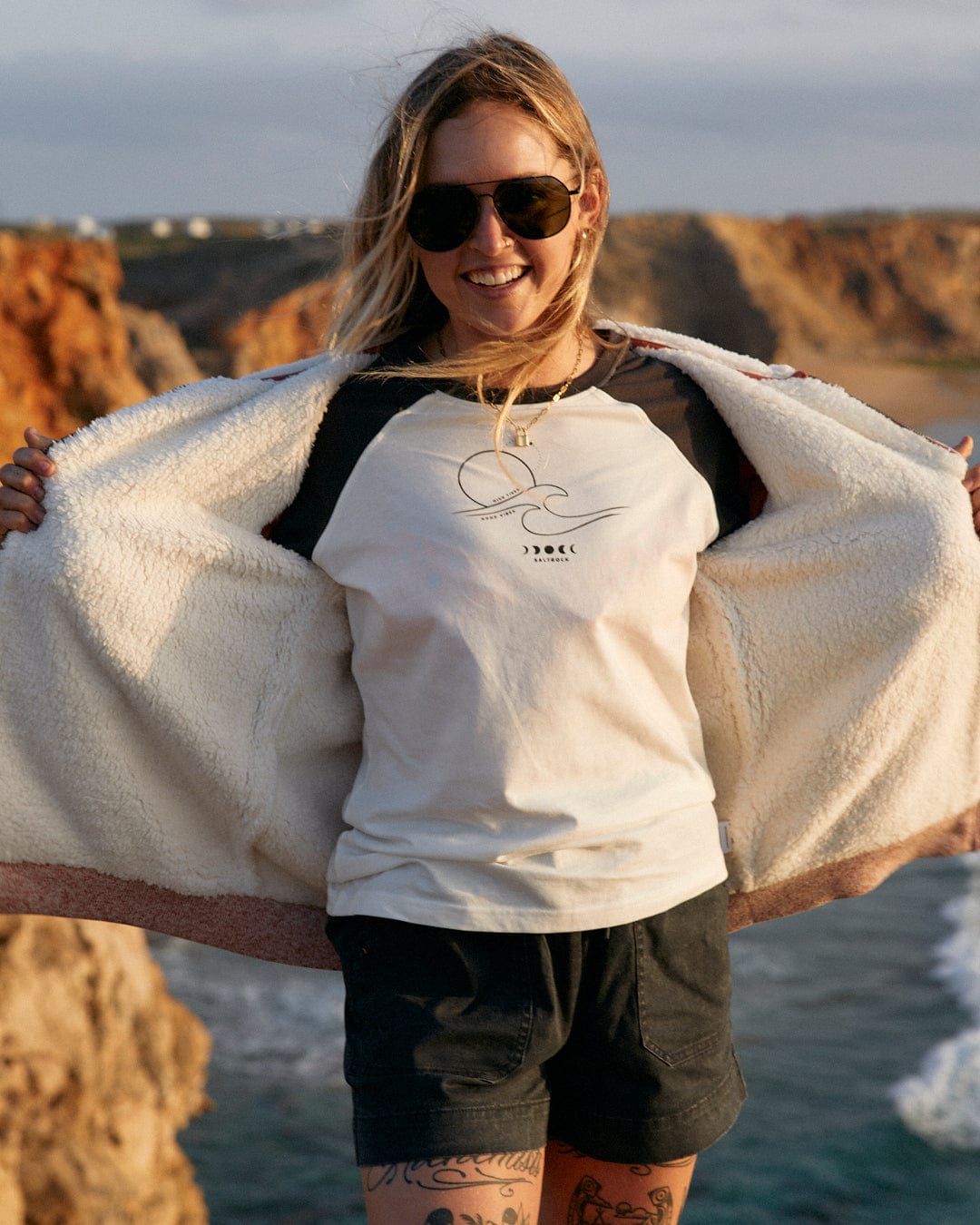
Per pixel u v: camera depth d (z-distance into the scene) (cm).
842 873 248
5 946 672
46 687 225
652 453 215
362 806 212
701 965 208
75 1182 642
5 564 221
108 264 1866
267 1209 952
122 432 226
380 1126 194
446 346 224
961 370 7850
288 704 229
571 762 199
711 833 211
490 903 196
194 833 236
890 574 226
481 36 210
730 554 228
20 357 1748
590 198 217
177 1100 984
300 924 243
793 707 235
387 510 210
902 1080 1179
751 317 7662
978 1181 1023
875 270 8525
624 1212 211
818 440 226
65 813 231
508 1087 196
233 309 3716
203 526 222
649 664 207
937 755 239
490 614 199
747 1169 1039
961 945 1505
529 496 206
